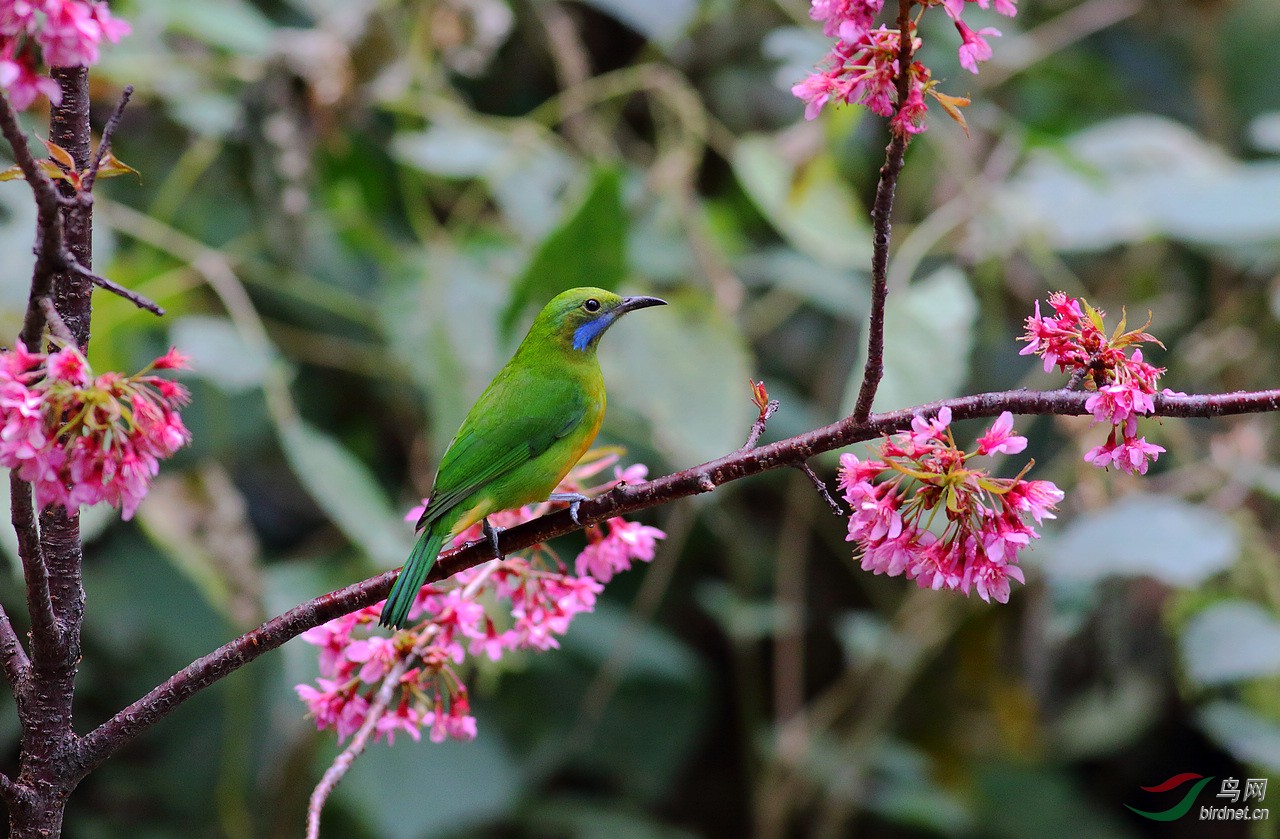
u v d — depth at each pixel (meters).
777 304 12.29
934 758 12.99
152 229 10.12
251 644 5.01
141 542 11.68
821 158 10.51
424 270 10.54
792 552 12.44
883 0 4.25
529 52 13.72
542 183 11.27
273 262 11.05
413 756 11.35
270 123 10.30
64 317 4.45
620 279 9.80
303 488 13.22
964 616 11.92
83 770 4.70
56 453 3.88
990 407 4.69
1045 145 11.03
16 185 9.65
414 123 11.64
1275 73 13.25
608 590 13.00
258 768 11.34
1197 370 11.70
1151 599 11.84
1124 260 13.21
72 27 3.64
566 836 12.50
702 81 13.81
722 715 14.11
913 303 9.95
